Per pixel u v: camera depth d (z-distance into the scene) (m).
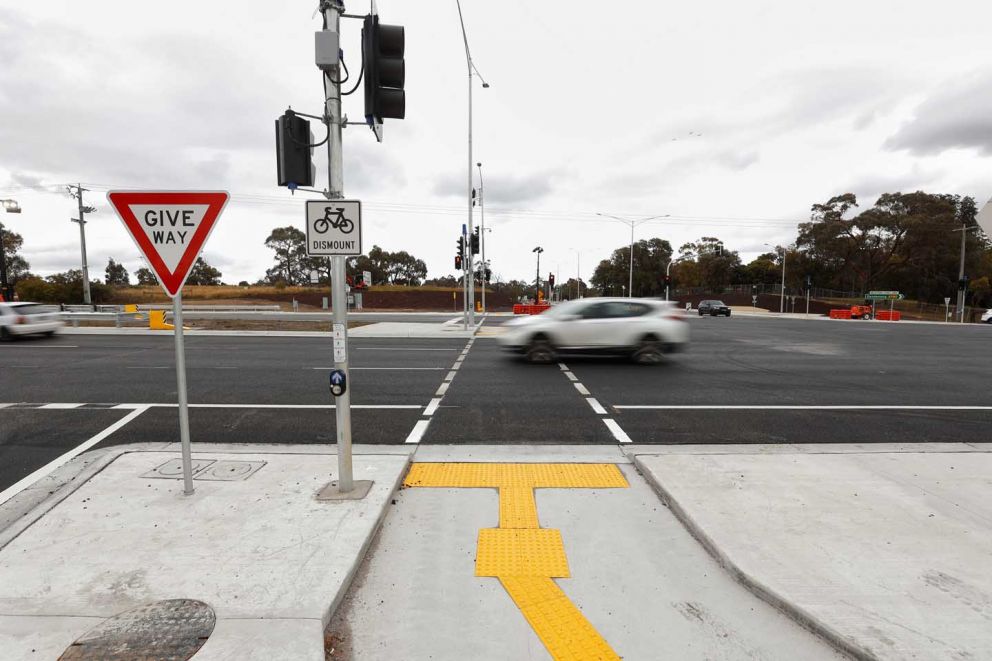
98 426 6.86
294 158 4.16
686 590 3.12
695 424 6.96
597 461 5.37
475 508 4.26
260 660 2.46
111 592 2.99
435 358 13.80
